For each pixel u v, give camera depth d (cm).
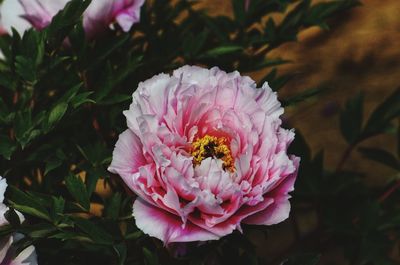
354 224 112
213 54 108
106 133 102
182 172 81
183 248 88
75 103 92
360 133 114
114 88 100
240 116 84
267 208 83
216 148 85
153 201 81
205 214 82
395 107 113
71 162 98
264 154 82
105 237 88
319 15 112
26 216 96
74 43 97
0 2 106
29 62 94
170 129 83
